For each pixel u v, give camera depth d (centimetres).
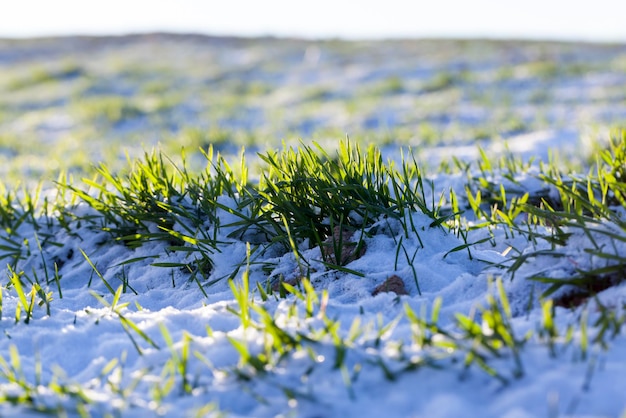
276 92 1606
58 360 188
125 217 307
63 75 2130
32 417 144
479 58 2052
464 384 149
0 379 172
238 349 161
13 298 240
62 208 331
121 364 173
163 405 149
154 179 315
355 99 1304
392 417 141
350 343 163
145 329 198
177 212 289
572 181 321
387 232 257
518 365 150
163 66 2466
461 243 254
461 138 809
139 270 285
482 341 156
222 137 872
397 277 228
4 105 1623
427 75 1684
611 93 1116
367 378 153
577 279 195
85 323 211
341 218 247
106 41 3812
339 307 202
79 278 294
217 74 2094
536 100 1139
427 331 173
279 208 269
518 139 713
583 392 141
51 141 1094
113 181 318
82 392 150
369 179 271
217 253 268
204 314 202
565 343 157
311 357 159
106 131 1136
